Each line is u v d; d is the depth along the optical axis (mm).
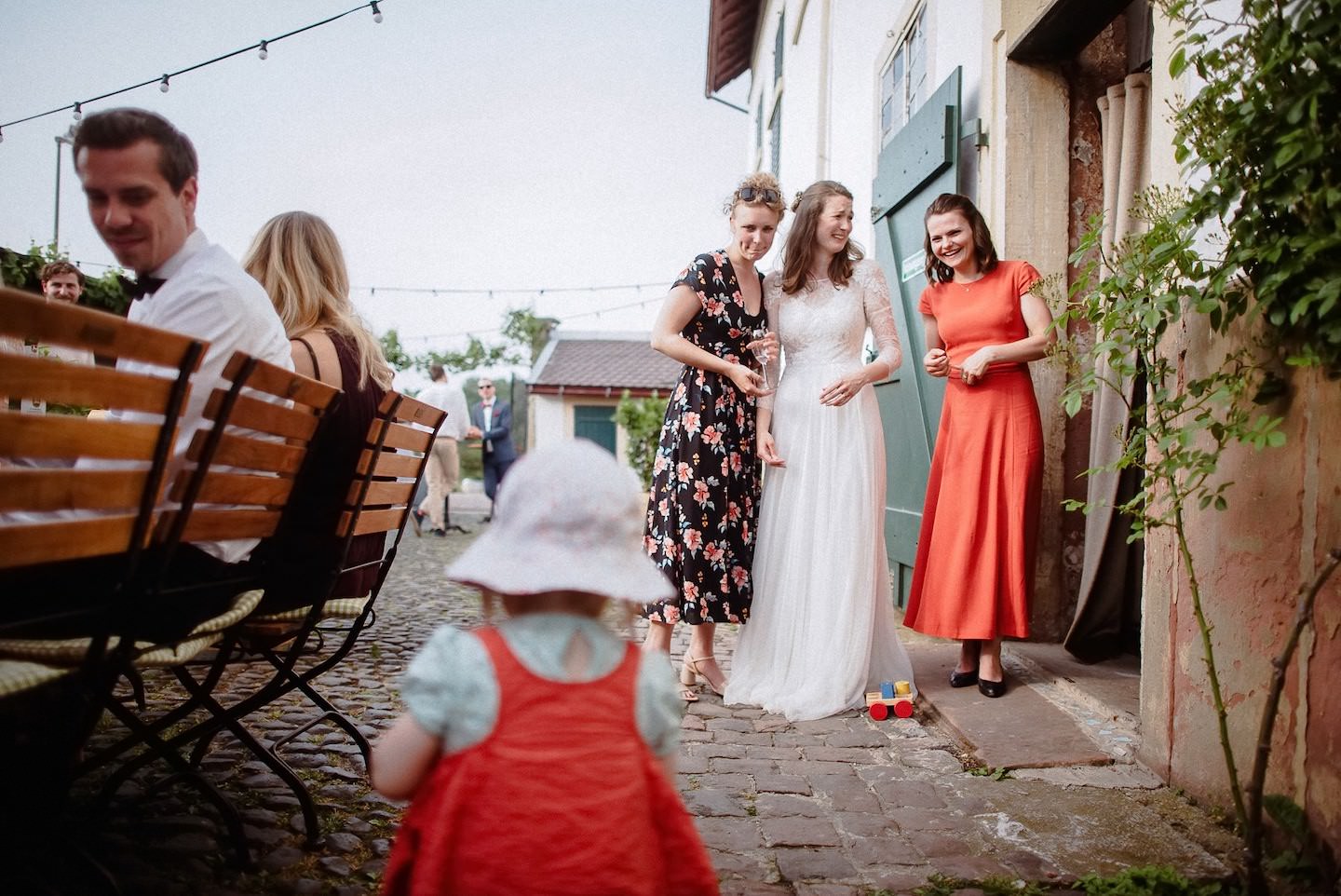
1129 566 4195
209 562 2168
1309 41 1943
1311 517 2180
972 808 2688
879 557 3938
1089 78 4453
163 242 2188
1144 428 2451
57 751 2164
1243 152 2100
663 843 1426
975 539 3682
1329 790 2113
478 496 23344
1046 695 3693
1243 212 2145
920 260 5191
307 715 3389
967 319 3770
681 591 3777
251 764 2863
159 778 2715
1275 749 2299
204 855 2223
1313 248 1939
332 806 2561
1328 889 2090
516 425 36500
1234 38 2115
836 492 3852
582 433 25688
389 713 3453
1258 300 2141
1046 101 4430
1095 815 2613
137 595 1803
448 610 5887
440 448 11219
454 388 11320
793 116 10820
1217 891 2139
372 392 2664
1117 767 2992
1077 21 4070
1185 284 2602
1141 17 4305
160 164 2133
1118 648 4105
